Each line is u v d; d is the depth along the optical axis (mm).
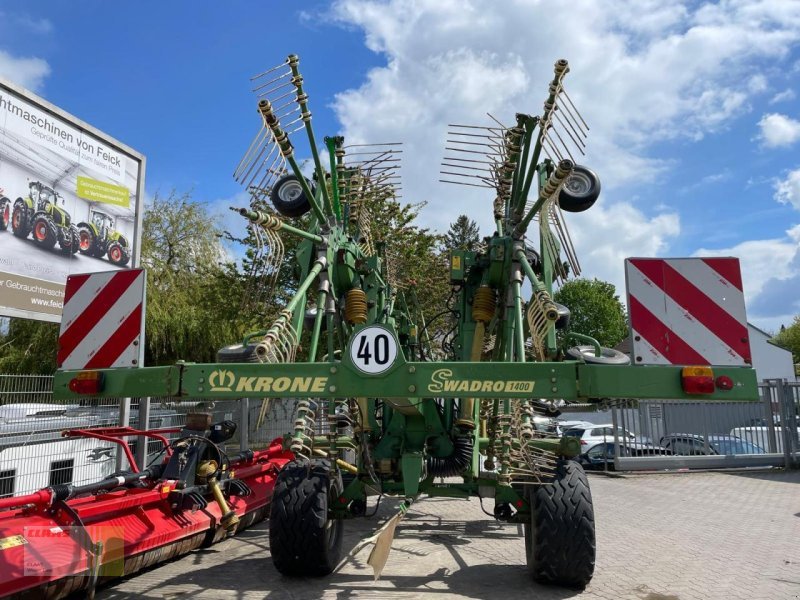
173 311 17891
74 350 3869
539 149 4547
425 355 7188
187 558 5695
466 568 5426
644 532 7141
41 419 7051
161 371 3672
